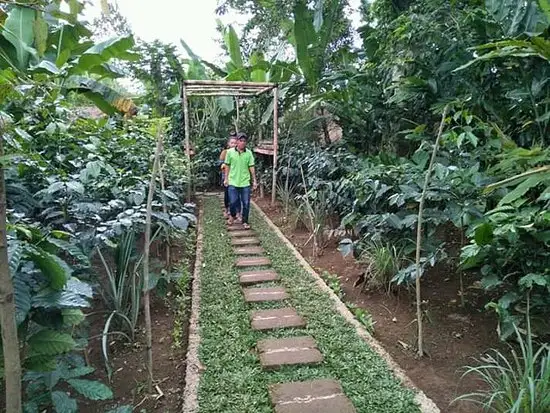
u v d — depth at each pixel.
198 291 3.82
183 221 3.08
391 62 4.91
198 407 2.21
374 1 6.13
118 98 4.66
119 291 2.98
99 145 3.80
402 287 3.73
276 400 2.25
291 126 8.25
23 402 2.02
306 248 5.32
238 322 3.19
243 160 6.40
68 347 1.79
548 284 2.40
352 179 4.23
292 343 2.87
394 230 3.72
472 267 3.08
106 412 2.14
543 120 3.29
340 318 3.24
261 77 9.18
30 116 3.18
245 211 6.39
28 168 3.00
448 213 3.08
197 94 8.56
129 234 3.03
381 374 2.50
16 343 1.38
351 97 6.04
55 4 1.35
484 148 3.57
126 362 2.74
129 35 4.39
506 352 2.75
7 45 3.95
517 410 1.83
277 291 3.81
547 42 2.58
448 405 2.28
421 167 3.74
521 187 2.43
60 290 1.78
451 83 4.32
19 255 1.63
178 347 2.91
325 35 7.37
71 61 4.67
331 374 2.52
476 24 3.79
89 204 2.92
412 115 5.28
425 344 2.93
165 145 6.97
